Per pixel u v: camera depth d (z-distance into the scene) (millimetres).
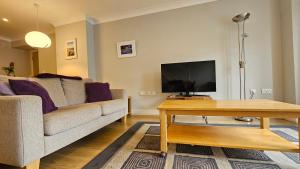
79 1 2996
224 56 2941
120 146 1701
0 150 1116
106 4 3141
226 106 1402
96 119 1875
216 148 1592
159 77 3336
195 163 1310
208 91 2838
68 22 3715
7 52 5242
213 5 2992
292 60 2436
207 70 2834
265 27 2754
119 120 2746
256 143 1317
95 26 3783
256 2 2787
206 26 3033
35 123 1149
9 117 1079
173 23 3227
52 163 1380
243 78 2852
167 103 1663
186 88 2936
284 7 2594
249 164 1277
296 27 2402
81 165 1340
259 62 2783
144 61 3428
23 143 1073
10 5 3051
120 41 3596
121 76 3598
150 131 2180
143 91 3441
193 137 1485
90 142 1852
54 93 2178
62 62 3791
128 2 3100
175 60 3219
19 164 1074
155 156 1452
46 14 3455
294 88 2402
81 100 2580
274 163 1283
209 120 2645
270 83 2744
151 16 3369
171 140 1425
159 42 3320
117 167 1283
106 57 3709
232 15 2893
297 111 1202
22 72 5707
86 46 3584
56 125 1295
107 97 2568
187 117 2908
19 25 4031
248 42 2826
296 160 1323
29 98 1126
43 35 2920
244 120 2592
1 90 1406
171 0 3090
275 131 1986
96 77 3775
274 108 1253
